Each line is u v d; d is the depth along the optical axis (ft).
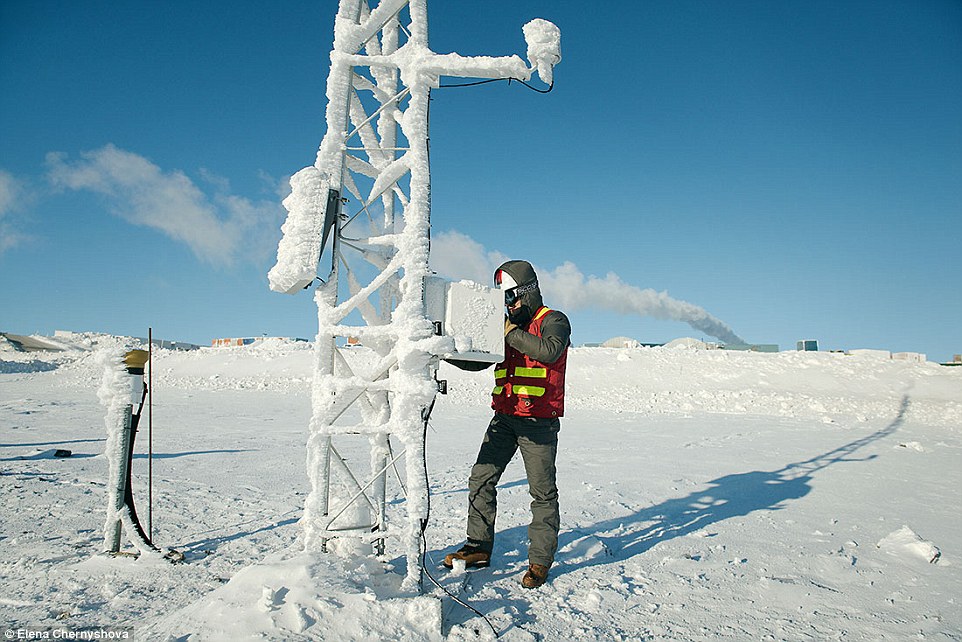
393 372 11.35
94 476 20.85
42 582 10.91
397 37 14.46
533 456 11.94
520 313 12.46
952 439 38.01
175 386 77.20
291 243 11.21
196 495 18.69
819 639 9.50
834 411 54.49
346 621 8.29
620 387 70.08
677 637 9.46
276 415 48.14
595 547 13.88
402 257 11.19
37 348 140.56
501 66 11.50
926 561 13.64
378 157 14.03
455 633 8.87
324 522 11.32
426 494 10.18
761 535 15.64
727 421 47.39
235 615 8.16
